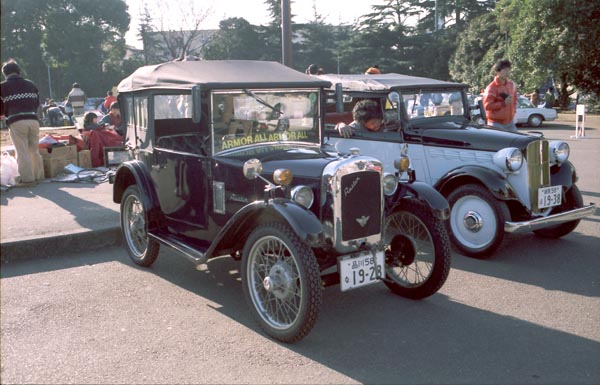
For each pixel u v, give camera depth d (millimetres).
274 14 63219
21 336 4098
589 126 24078
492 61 37375
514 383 3414
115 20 71875
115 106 11039
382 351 3861
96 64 71438
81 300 4805
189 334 4145
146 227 5395
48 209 7371
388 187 4652
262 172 4434
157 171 5551
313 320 3787
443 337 4070
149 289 5090
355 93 7160
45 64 70688
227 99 4734
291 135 5168
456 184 6242
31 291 5016
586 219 7543
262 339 4070
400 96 6695
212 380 3475
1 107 8430
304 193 4133
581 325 4242
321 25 66188
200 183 4926
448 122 7035
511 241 6609
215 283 5254
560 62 29188
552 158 6438
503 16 35781
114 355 3805
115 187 6016
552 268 5602
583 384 3393
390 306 4695
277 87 4844
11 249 5875
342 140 7168
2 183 8789
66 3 68750
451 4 61250
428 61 55219
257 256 4219
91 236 6336
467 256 6047
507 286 5117
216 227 4875
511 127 8352
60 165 9930
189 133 5012
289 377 3510
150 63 64938
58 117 18938
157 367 3639
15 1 65375
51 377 3510
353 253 4285
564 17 28500
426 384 3414
